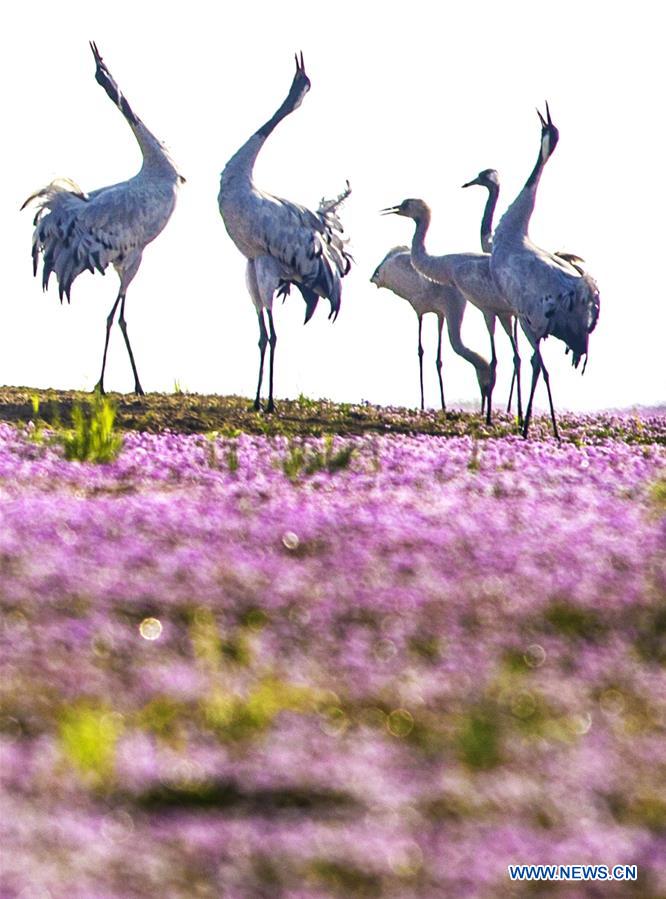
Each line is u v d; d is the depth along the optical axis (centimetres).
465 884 739
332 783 882
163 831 803
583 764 914
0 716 991
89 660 1112
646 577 1344
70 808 834
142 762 891
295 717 994
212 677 1069
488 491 1864
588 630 1233
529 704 1036
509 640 1184
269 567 1334
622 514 1630
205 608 1234
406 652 1154
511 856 771
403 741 967
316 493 1788
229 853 775
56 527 1480
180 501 1667
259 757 912
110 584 1271
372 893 730
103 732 923
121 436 2347
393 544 1441
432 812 841
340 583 1300
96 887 714
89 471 1969
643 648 1202
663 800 867
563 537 1469
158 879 734
